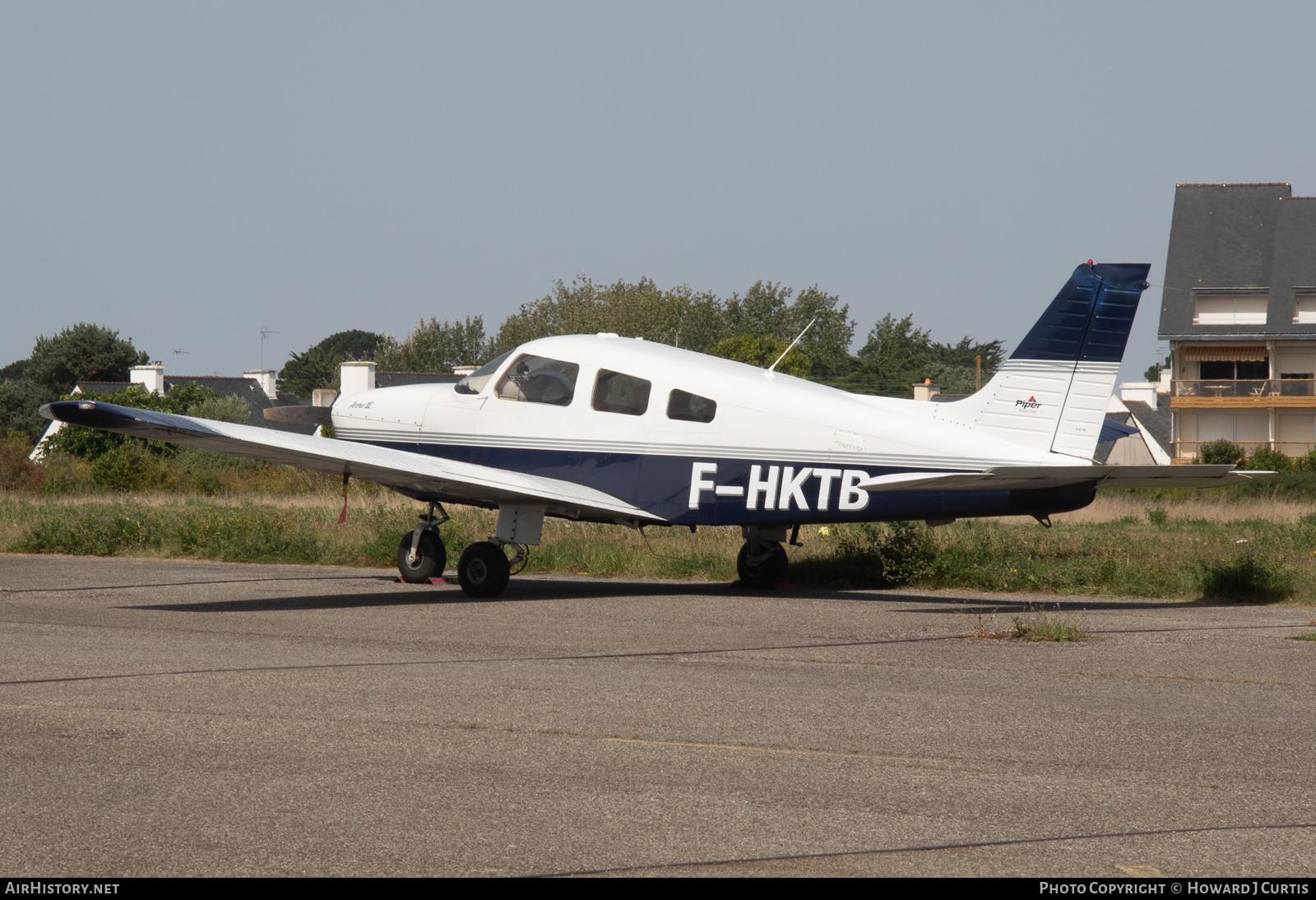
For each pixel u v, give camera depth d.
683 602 29.95
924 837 11.05
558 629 24.67
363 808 11.84
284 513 51.25
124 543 44.97
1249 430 119.25
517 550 31.95
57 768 13.18
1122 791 12.55
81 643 22.31
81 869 10.14
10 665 19.78
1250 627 25.27
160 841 10.86
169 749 14.02
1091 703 17.03
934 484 27.19
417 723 15.44
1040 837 11.05
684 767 13.38
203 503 67.19
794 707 16.56
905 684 18.41
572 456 31.78
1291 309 117.31
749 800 12.16
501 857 10.47
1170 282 124.00
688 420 30.66
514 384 32.84
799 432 29.61
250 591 32.16
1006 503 28.14
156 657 20.64
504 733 14.91
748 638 23.44
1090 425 28.25
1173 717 16.05
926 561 34.38
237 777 12.87
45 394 169.62
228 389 151.38
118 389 141.25
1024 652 21.83
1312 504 70.62
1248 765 13.56
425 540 34.19
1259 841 10.96
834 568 34.94
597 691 17.70
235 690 17.58
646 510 31.05
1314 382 115.69
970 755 13.96
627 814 11.70
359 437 34.91
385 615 27.17
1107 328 28.19
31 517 52.12
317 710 16.22
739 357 170.25
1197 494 78.31
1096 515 62.66
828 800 12.14
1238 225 126.50
